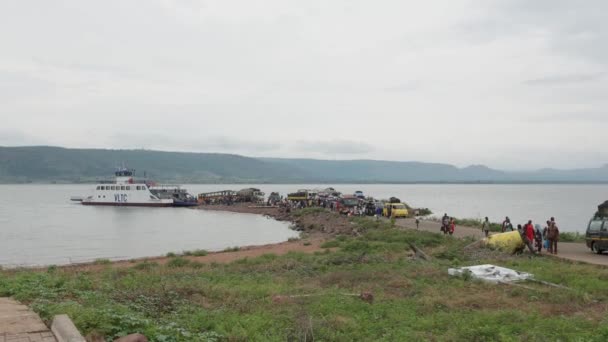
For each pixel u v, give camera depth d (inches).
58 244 1875.0
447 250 1106.7
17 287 515.5
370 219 2204.7
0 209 4111.7
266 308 554.9
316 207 3144.7
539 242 1107.3
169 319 470.3
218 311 520.1
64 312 382.3
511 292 655.8
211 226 2728.8
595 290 645.3
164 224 2839.6
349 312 535.2
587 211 3934.5
